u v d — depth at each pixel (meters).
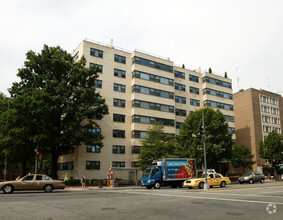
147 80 48.06
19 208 11.60
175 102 53.69
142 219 8.94
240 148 50.44
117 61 46.88
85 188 30.45
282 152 56.19
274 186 26.41
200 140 41.66
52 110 32.53
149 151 36.81
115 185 33.81
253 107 64.19
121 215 9.74
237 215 9.62
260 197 15.74
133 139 44.28
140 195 18.06
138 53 48.25
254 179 37.09
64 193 20.89
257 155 61.06
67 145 36.91
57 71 35.53
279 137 55.28
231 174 53.41
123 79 46.81
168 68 51.69
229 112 60.88
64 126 34.56
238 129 66.69
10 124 33.56
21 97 32.19
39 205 12.59
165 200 14.52
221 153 42.88
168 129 48.47
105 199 15.29
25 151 39.28
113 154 42.75
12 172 67.62
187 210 10.86
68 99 35.94
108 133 43.06
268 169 62.62
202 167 51.84
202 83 59.56
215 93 59.53
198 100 57.69
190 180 26.48
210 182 27.00
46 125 33.28
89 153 40.50
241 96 67.44
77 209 11.27
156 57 50.44
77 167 39.06
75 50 47.28
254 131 62.50
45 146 35.47
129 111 46.19
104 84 44.47
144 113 46.28
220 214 9.86
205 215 9.66
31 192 22.31
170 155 38.38
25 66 35.53
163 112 48.75
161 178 29.84
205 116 43.09
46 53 35.53
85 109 36.97
